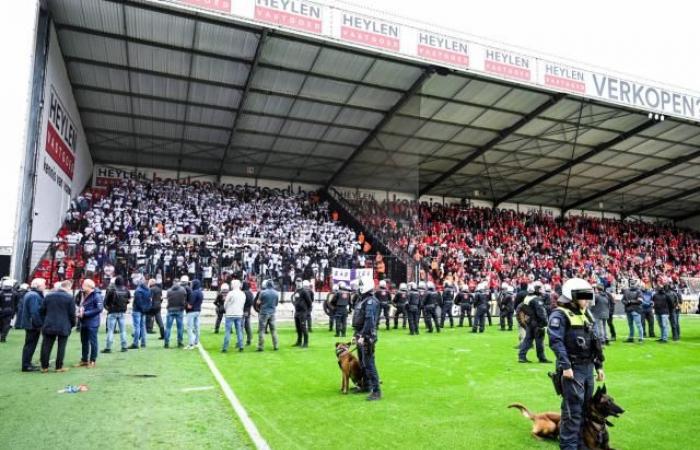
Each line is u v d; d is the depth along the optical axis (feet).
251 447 16.51
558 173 109.70
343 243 87.66
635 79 77.41
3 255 56.65
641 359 37.09
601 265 116.47
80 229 72.38
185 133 87.45
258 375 29.04
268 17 56.18
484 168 107.65
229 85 71.87
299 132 87.66
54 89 61.67
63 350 29.63
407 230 84.23
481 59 67.26
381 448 16.60
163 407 21.42
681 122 84.89
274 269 66.54
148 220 81.61
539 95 75.61
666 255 131.85
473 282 89.45
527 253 113.09
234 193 102.53
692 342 48.34
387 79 71.61
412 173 86.48
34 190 54.65
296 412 20.97
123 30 59.41
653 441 17.79
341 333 50.83
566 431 15.15
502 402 23.04
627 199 134.10
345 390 24.77
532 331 34.58
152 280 45.98
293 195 108.88
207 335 49.11
